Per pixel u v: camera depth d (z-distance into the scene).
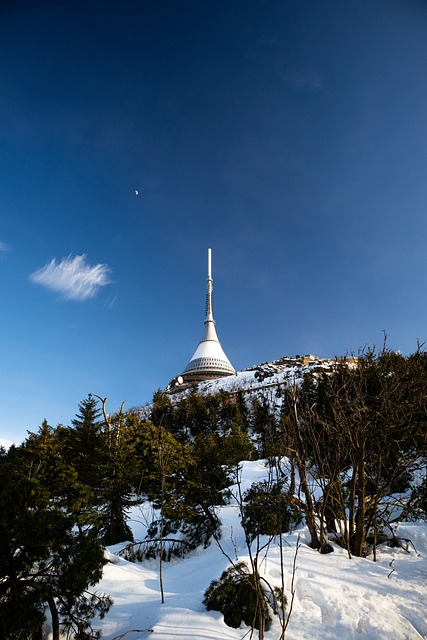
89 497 19.81
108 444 21.95
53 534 7.84
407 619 8.26
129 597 10.55
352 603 8.66
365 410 13.33
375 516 12.79
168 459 19.06
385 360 16.02
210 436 38.38
